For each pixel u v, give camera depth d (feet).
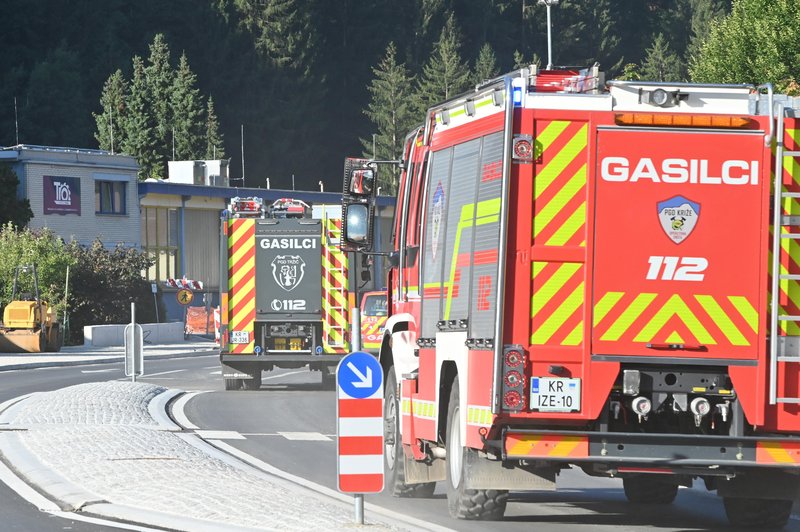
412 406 141.90
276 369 437.58
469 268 122.72
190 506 128.06
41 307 517.14
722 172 116.26
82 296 602.03
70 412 226.58
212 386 344.28
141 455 167.43
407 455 146.20
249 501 130.31
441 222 132.57
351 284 326.44
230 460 174.09
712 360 115.75
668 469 114.52
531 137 115.44
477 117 124.06
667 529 127.44
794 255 115.85
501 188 116.06
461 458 126.52
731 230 116.26
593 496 153.58
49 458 165.68
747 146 116.37
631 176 115.85
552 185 115.65
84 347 570.46
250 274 325.62
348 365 119.14
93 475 150.41
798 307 115.96
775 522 129.18
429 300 135.85
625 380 115.34
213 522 119.55
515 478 122.11
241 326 324.80
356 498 118.83
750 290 116.26
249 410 262.88
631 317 115.65
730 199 116.26
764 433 116.37
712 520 134.72
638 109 116.26
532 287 115.34
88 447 175.73
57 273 588.09
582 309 115.65
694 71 472.03
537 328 115.34
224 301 325.01
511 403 114.62
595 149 115.75
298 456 185.26
